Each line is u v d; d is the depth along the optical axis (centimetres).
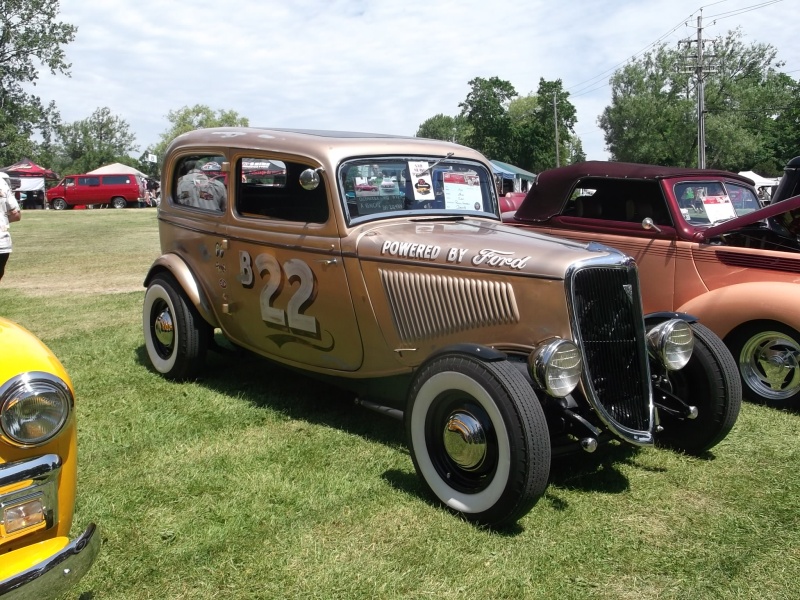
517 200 1576
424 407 329
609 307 340
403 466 370
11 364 221
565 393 310
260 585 267
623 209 582
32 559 210
